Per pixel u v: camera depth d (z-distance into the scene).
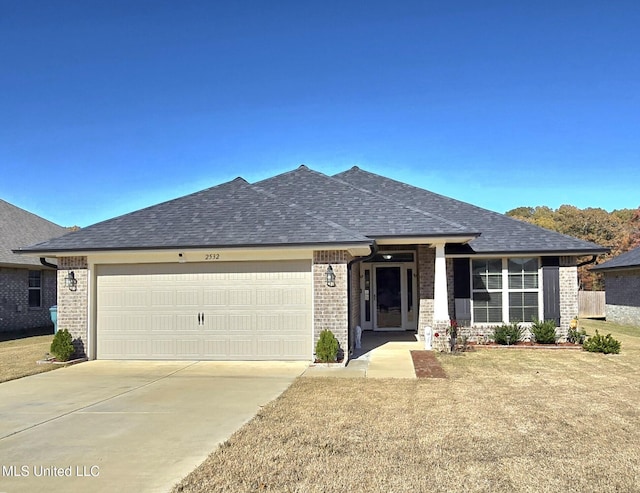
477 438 6.95
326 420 7.84
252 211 15.27
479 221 18.42
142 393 9.98
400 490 5.29
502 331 16.39
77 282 14.18
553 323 16.53
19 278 22.89
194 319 13.89
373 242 12.92
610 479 5.56
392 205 16.73
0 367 13.02
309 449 6.52
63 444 6.90
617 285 28.28
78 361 13.70
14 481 5.64
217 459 6.19
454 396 9.44
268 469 5.87
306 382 10.76
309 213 14.98
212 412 8.49
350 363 13.16
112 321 14.14
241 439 6.94
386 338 18.27
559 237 17.25
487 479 5.56
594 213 54.81
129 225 14.88
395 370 12.17
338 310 13.32
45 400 9.49
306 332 13.55
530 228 17.95
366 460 6.13
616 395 9.55
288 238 13.27
